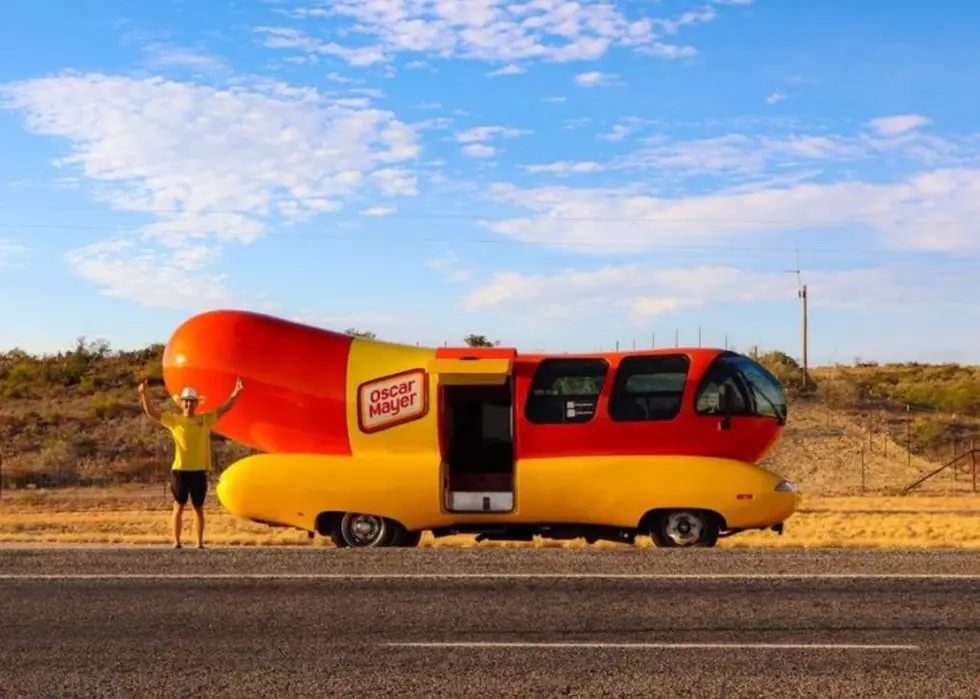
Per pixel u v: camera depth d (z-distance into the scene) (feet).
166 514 99.19
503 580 33.32
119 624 27.68
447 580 33.37
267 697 21.56
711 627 27.02
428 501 50.19
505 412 52.70
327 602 30.14
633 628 26.96
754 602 29.81
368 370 52.85
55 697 21.66
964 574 33.83
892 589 31.48
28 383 179.42
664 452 49.47
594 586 32.22
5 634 26.73
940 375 210.79
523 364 51.03
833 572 34.32
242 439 55.42
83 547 44.68
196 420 44.96
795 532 67.72
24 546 47.60
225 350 54.34
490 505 49.93
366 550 41.01
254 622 27.81
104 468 140.36
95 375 183.01
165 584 32.86
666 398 49.85
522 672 23.17
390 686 22.21
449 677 22.84
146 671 23.41
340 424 52.42
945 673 23.00
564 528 50.24
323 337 54.65
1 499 120.47
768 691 21.79
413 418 51.47
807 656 24.34
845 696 21.45
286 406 53.11
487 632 26.66
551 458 49.70
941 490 127.54
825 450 147.95
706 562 36.68
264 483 50.85
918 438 153.69
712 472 48.01
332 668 23.56
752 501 47.67
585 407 49.88
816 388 175.22
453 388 52.80
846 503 107.96
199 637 26.32
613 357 50.88
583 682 22.41
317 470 50.85
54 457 143.23
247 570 35.42
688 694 21.62
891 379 205.57
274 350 54.08
